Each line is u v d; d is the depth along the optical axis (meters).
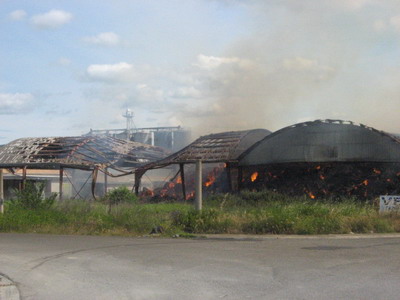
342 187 33.56
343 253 11.36
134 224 17.55
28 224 18.06
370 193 32.66
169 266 9.56
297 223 16.58
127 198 34.31
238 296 6.95
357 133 34.38
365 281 7.94
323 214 18.09
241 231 16.58
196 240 14.64
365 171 34.09
